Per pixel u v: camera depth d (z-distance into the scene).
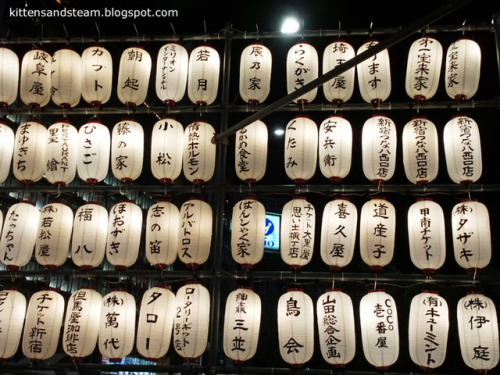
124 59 8.44
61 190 8.09
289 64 8.35
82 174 8.00
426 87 7.93
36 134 8.28
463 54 7.93
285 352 7.10
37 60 8.61
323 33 8.62
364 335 7.07
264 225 7.65
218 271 7.59
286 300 7.29
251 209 7.64
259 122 8.08
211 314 7.78
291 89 8.20
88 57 8.55
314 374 7.09
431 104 7.97
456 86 7.88
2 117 8.57
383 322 7.02
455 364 13.01
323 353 7.07
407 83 8.08
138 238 7.70
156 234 7.52
